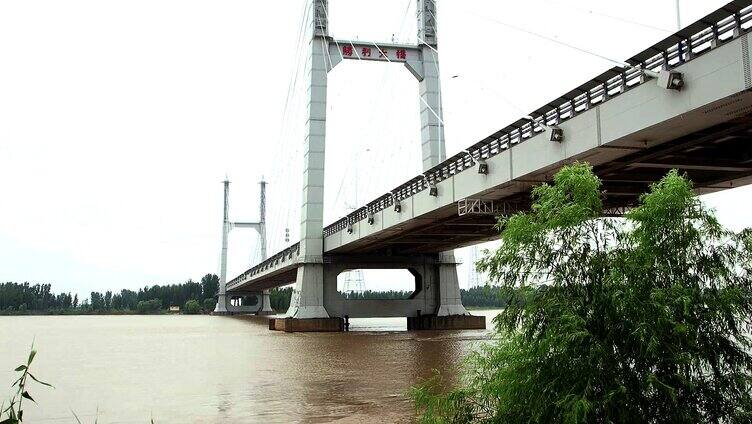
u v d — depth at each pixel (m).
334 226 61.16
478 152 31.53
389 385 23.59
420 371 27.53
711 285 7.55
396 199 44.03
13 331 75.50
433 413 9.12
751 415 7.12
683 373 7.17
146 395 22.52
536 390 7.61
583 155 23.31
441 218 40.81
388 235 49.66
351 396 21.34
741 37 16.50
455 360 31.70
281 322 64.25
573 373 7.35
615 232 8.03
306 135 63.00
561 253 7.93
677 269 7.60
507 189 30.09
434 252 65.69
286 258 74.81
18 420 5.72
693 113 18.27
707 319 7.32
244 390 23.31
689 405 7.23
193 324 98.69
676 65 18.72
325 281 63.00
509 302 8.23
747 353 7.38
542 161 25.70
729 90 16.83
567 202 8.13
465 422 8.78
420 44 59.50
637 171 27.06
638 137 20.89
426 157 56.59
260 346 44.72
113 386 24.95
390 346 42.09
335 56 60.97
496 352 8.56
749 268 7.60
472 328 64.75
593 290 7.66
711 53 17.47
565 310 7.50
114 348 46.06
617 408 6.96
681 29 17.89
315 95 61.31
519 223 8.27
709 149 24.44
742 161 24.58
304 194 63.59
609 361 7.20
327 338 52.19
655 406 7.20
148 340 55.34
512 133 28.33
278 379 26.19
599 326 7.52
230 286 160.12
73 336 63.12
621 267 7.64
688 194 7.66
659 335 7.04
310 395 21.81
